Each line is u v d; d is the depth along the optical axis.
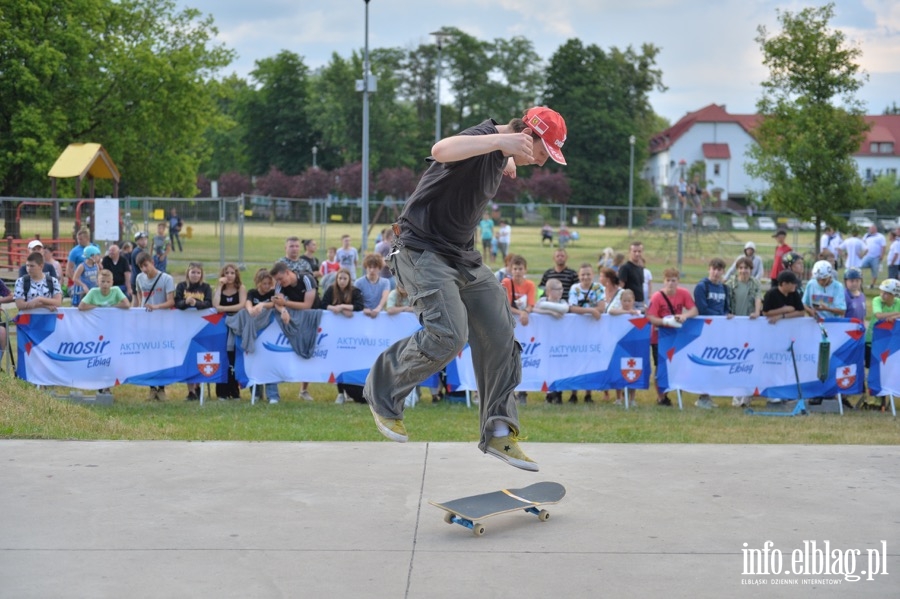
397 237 4.52
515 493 4.89
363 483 5.52
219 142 92.19
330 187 69.94
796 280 10.41
